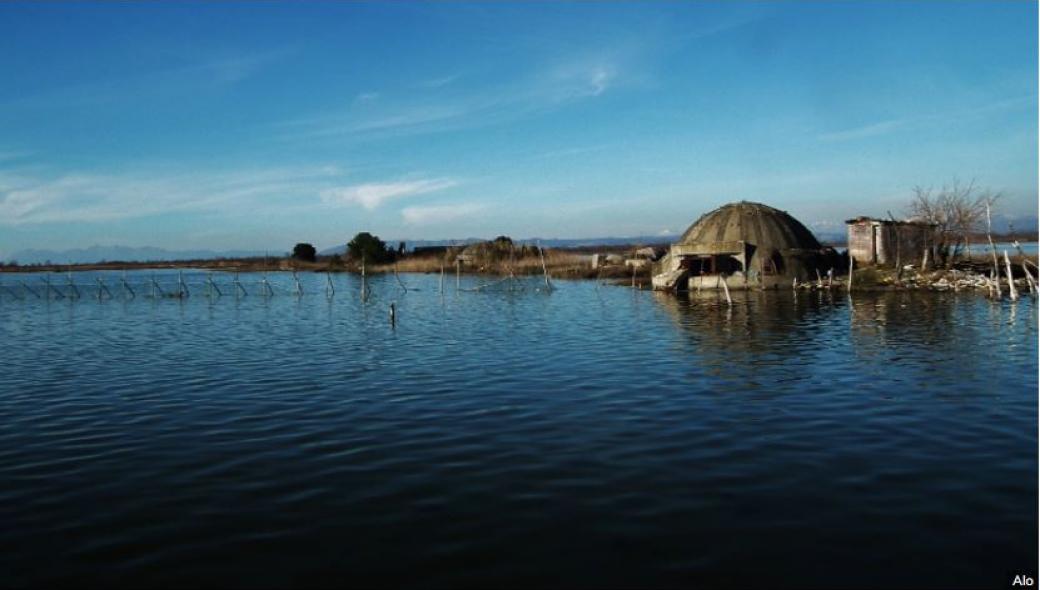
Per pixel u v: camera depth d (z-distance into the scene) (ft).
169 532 38.91
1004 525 38.04
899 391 71.56
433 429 59.98
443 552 35.81
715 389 74.54
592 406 67.72
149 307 215.92
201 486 46.39
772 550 35.55
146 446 56.34
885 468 47.75
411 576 33.35
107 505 43.14
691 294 215.72
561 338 120.88
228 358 104.78
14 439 59.21
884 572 33.17
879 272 211.82
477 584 32.50
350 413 66.54
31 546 37.35
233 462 51.57
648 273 304.91
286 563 34.91
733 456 50.96
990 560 34.14
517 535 37.73
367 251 460.14
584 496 43.32
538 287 266.16
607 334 125.08
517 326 142.72
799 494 43.14
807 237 241.35
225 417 65.92
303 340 126.52
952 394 69.67
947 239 236.02
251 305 218.18
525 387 77.61
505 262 371.76
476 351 106.83
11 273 636.48
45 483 47.52
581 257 375.66
